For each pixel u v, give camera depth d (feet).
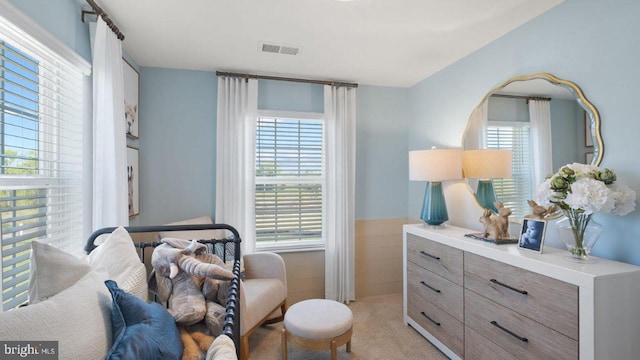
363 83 11.01
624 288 4.39
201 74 9.67
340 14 6.39
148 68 9.22
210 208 9.74
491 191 7.71
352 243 10.74
